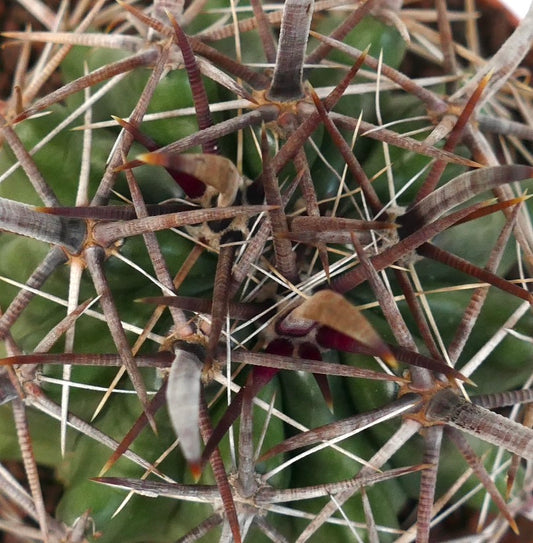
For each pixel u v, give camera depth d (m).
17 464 0.29
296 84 0.25
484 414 0.23
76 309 0.24
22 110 0.27
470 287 0.25
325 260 0.23
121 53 0.28
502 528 0.28
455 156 0.24
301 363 0.22
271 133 0.25
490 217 0.27
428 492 0.23
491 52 0.35
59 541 0.26
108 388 0.25
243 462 0.23
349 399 0.26
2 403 0.25
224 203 0.22
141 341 0.25
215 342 0.21
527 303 0.26
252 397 0.23
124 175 0.26
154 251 0.23
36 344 0.26
